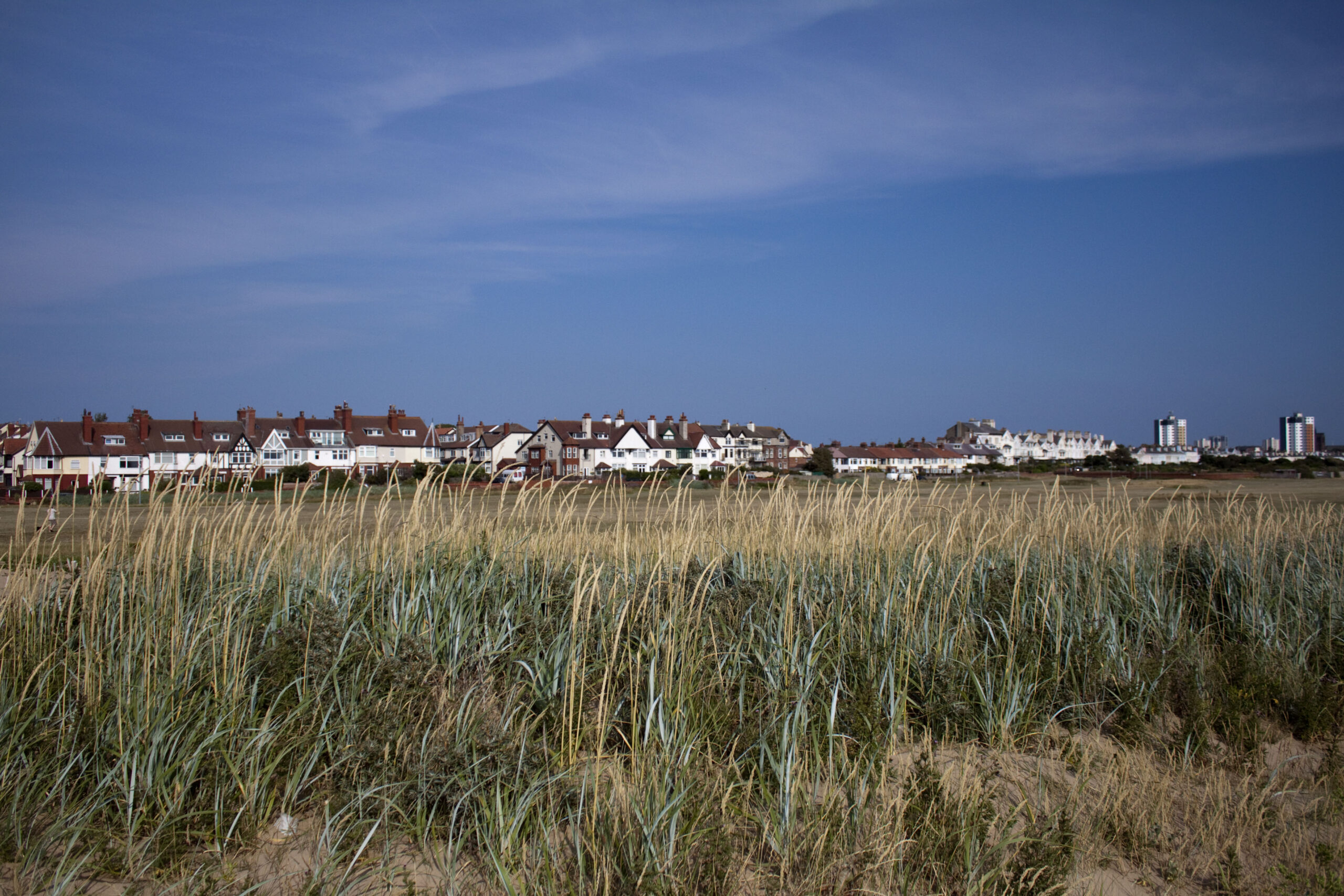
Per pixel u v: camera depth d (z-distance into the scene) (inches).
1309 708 239.8
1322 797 198.2
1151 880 161.6
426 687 193.3
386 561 241.3
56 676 197.8
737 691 216.1
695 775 169.2
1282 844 176.6
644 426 3444.9
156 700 178.7
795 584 262.7
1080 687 246.2
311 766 171.5
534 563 258.7
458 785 163.6
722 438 3966.5
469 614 227.1
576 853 147.2
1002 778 196.9
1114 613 289.7
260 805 167.5
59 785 161.9
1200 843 176.2
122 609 203.3
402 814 161.5
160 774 163.0
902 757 204.8
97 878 147.7
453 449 3324.3
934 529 311.3
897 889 149.3
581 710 189.9
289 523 253.8
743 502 322.7
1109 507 359.9
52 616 219.1
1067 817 168.6
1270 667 265.3
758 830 166.1
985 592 276.1
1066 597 281.6
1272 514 371.9
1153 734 229.9
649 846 142.3
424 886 146.9
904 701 214.1
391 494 257.0
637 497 292.2
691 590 245.9
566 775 166.1
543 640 220.1
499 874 139.2
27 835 151.6
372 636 212.7
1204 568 344.5
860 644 230.2
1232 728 230.5
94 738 172.7
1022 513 361.4
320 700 188.5
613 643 207.3
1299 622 297.7
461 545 250.5
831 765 177.8
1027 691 231.9
